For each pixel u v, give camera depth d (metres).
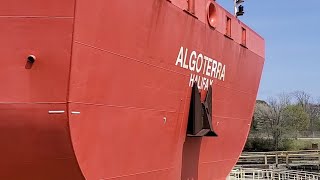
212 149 14.52
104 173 8.53
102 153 8.39
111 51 8.27
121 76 8.70
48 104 7.36
